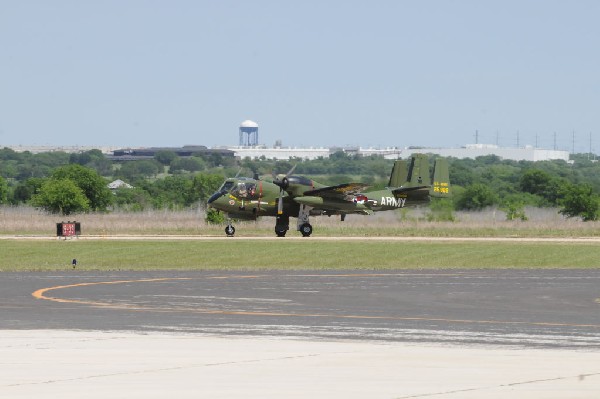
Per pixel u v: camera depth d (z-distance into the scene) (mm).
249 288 69750
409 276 81438
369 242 123438
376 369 35219
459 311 55938
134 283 73250
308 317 52344
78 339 42688
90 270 86062
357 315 53500
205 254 104188
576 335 45375
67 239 123938
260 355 38344
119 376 33594
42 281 74188
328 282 75250
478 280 77625
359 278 79250
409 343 42219
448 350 40000
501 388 31750
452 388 31719
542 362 36812
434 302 60969
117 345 40812
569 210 188375
